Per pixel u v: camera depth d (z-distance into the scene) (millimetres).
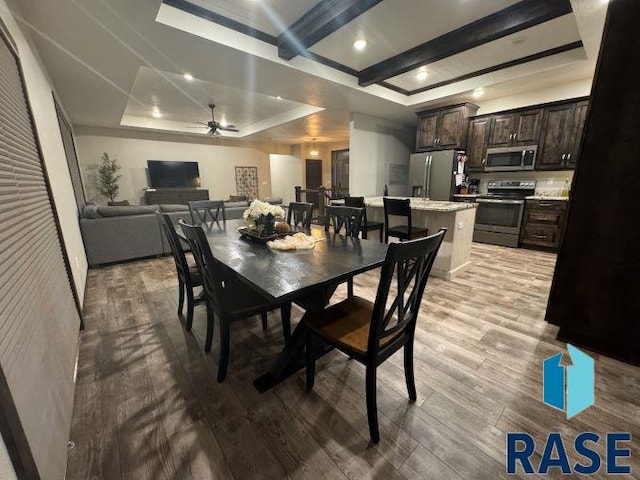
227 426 1354
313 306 1789
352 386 1612
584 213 1803
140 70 3691
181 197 7508
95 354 1920
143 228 3998
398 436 1290
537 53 3328
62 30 2285
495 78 3830
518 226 4484
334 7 2273
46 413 1085
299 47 2736
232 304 1695
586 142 1746
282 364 1631
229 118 6781
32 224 1448
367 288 3045
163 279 3334
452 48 2836
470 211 3367
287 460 1188
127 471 1148
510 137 4527
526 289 2902
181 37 2438
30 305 1178
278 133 7734
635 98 1562
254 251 1838
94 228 3650
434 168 5051
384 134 5750
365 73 3717
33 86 2131
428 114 5168
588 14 2271
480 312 2424
